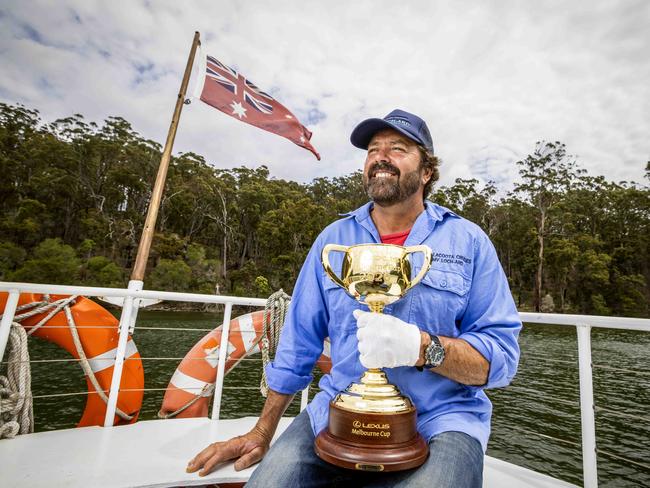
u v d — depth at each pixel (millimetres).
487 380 785
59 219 39281
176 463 1052
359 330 715
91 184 40844
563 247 37531
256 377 10141
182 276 30516
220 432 1326
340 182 55312
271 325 1783
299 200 43969
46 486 901
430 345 725
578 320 1158
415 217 1058
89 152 41031
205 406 2139
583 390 1139
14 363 1317
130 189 41406
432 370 784
